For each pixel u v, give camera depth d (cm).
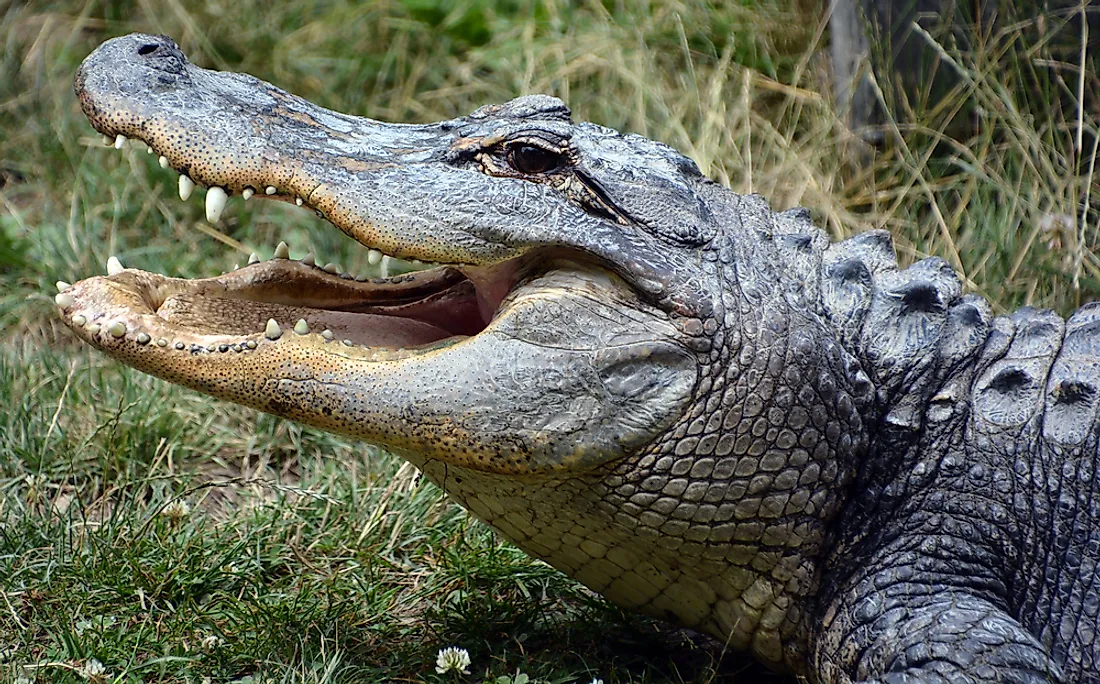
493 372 994
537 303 1002
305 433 1523
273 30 2269
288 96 1123
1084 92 1791
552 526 1055
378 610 1200
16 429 1445
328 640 1132
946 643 966
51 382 1546
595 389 994
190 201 1919
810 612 1059
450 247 1025
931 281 1105
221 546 1270
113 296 1016
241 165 1056
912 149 1820
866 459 1043
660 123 1961
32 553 1237
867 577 1032
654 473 1006
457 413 991
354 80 2169
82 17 2258
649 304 1007
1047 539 1029
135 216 1902
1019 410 1045
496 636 1173
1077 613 1020
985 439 1040
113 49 1112
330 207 1044
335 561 1299
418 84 2169
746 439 1010
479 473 1027
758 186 1809
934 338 1067
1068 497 1026
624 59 2048
